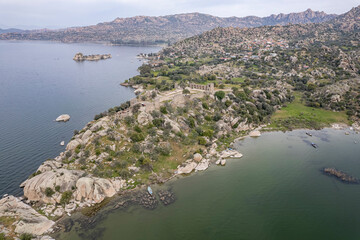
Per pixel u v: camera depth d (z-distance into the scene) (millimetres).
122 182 90125
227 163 107625
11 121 156750
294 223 72938
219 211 77500
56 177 83250
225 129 135000
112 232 68688
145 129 115500
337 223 73062
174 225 71562
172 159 105438
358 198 84250
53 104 193250
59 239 66312
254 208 79188
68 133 139125
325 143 127938
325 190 88562
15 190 88500
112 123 114500
